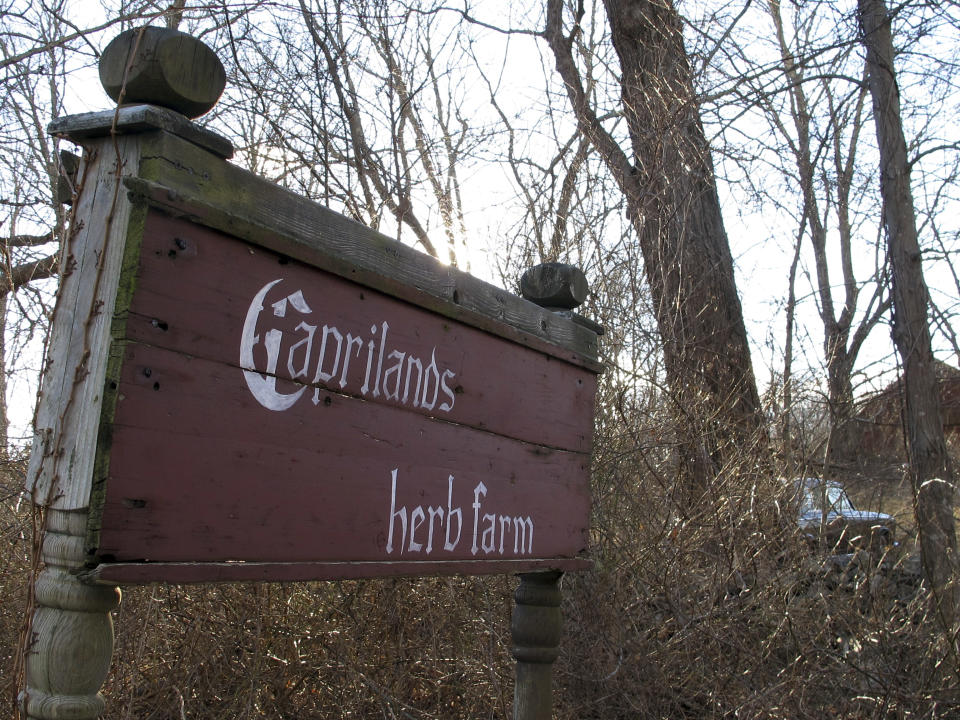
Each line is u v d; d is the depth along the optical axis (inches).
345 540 83.0
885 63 245.9
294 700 159.9
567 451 125.8
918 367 233.6
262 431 74.3
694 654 183.3
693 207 259.1
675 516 209.2
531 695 122.2
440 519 97.0
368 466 86.6
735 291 269.0
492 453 107.6
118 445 62.2
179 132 68.1
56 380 66.2
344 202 207.9
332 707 159.0
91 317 65.0
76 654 63.1
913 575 221.8
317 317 80.9
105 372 62.9
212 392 69.7
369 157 236.2
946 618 194.7
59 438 64.2
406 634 171.9
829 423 233.9
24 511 157.8
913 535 223.5
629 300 235.1
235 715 149.3
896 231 244.7
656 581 189.8
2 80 189.6
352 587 170.4
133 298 63.3
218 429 70.2
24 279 179.5
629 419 217.5
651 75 257.8
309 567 77.8
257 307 74.1
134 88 68.6
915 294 239.6
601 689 175.5
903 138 247.8
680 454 216.1
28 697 63.9
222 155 72.4
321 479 80.6
